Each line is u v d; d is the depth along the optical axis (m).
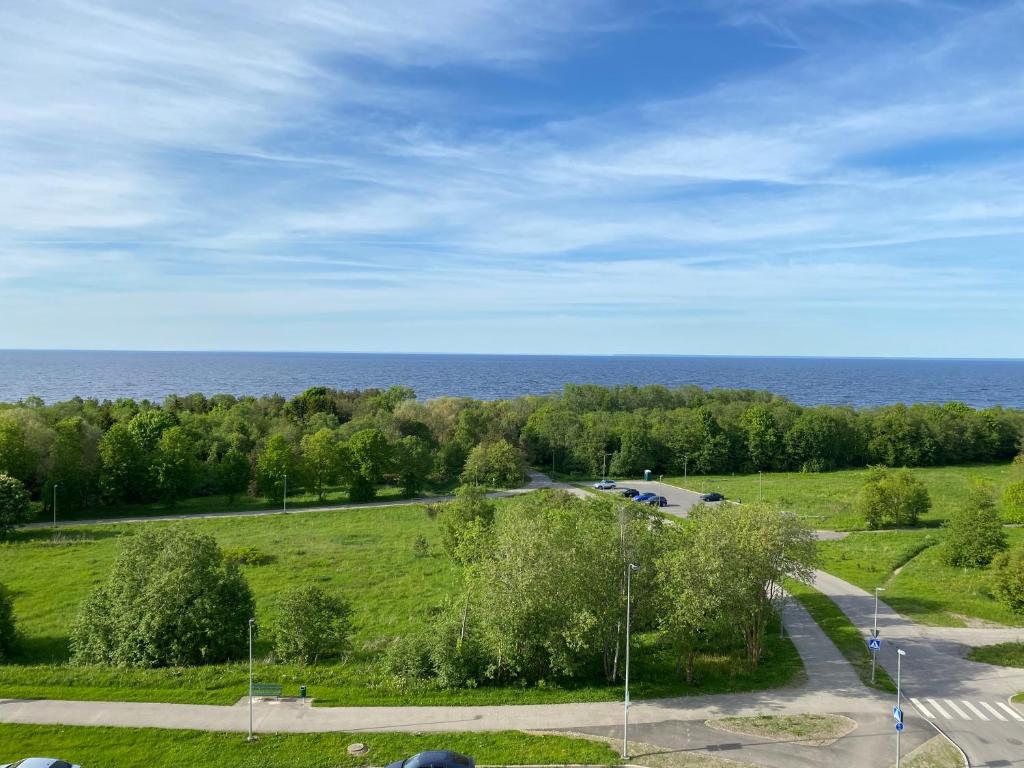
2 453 91.88
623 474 129.62
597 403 175.88
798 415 149.88
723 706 34.97
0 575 63.28
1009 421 148.25
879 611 51.66
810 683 38.19
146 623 40.88
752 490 110.94
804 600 54.62
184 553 43.25
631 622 38.72
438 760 26.67
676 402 183.75
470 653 38.31
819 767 28.94
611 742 31.00
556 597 37.34
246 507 99.94
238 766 28.88
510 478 115.56
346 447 106.19
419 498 107.75
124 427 104.00
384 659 40.38
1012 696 36.44
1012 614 50.59
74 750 30.00
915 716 33.97
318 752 30.11
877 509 81.69
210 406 158.12
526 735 31.62
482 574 40.56
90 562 67.81
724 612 37.91
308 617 42.03
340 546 75.25
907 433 141.50
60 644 46.88
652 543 41.47
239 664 40.66
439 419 143.50
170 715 33.50
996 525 63.06
